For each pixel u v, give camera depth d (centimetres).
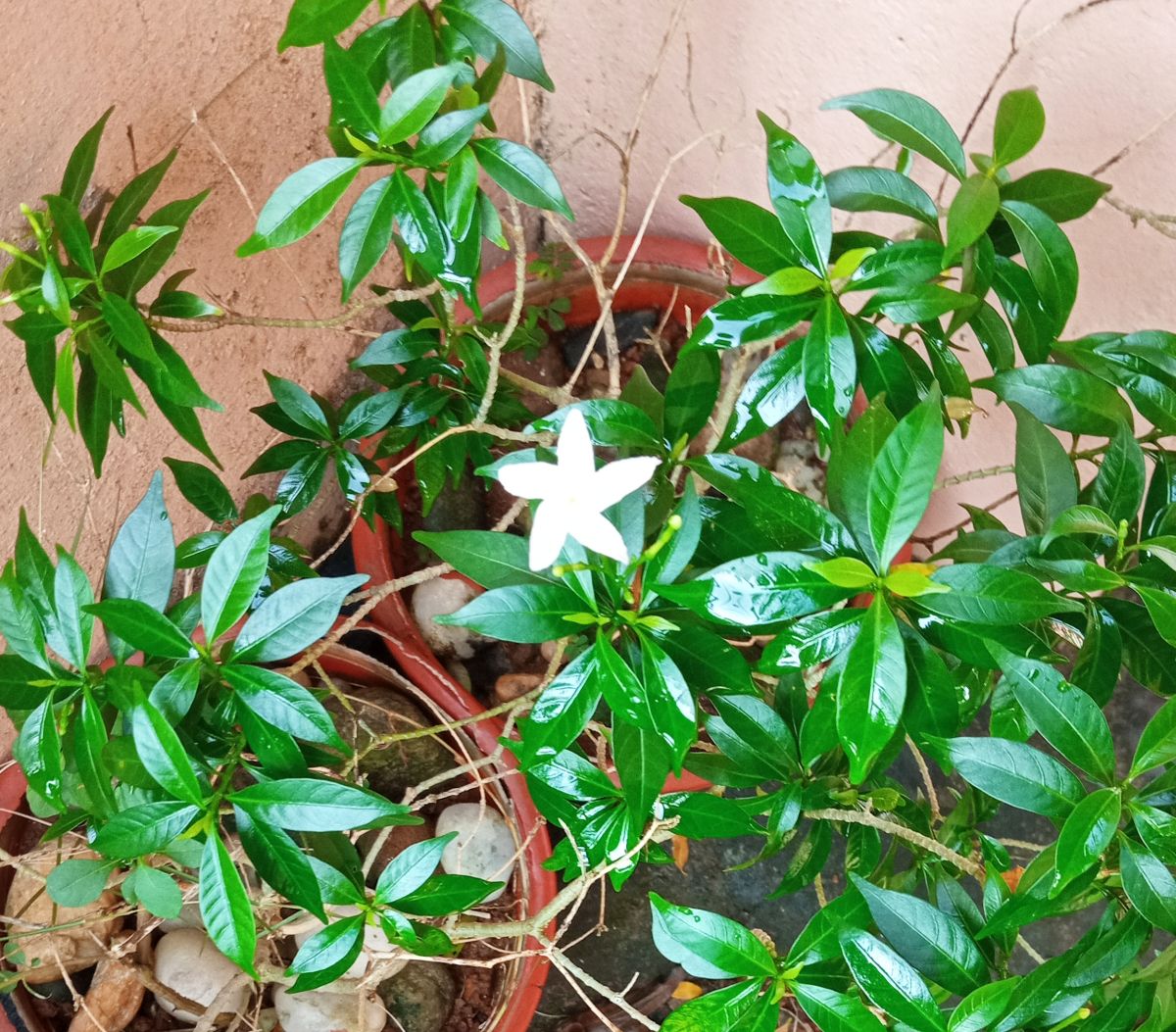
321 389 90
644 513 46
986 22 63
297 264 78
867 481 43
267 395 83
